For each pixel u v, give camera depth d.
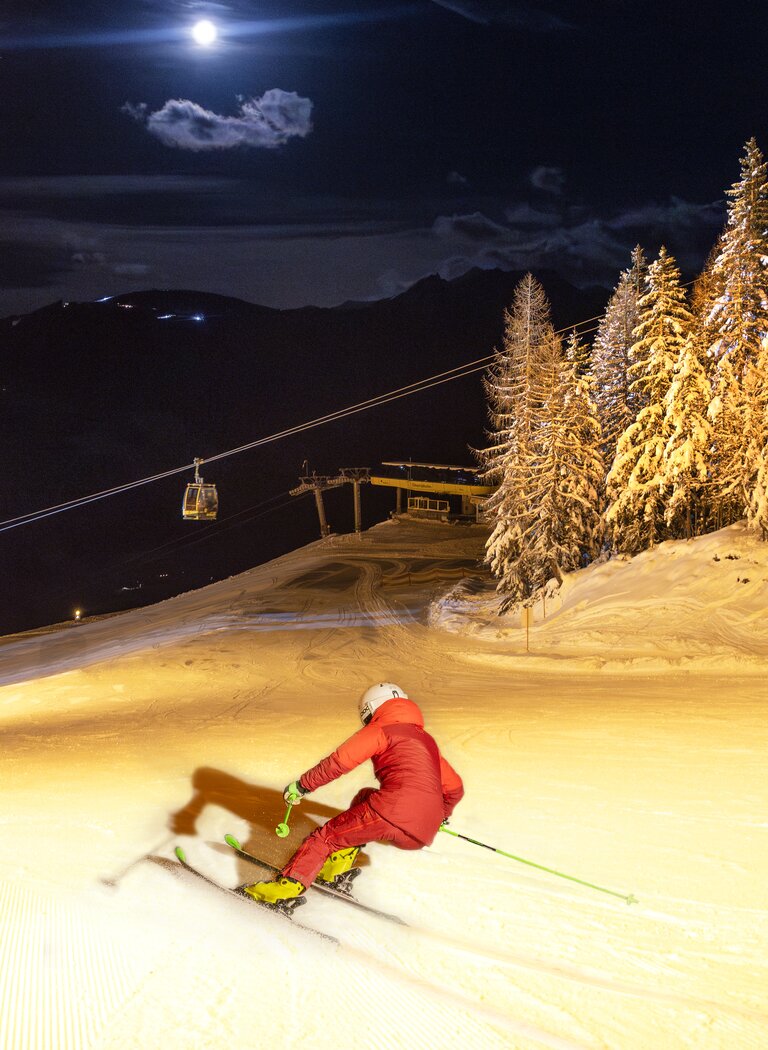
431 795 5.00
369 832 4.94
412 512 103.69
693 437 35.59
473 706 16.50
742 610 30.17
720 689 17.88
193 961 4.16
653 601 33.12
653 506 38.91
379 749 5.13
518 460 42.84
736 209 35.41
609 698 17.02
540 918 4.82
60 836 6.55
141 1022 3.55
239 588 62.97
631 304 48.47
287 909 4.86
